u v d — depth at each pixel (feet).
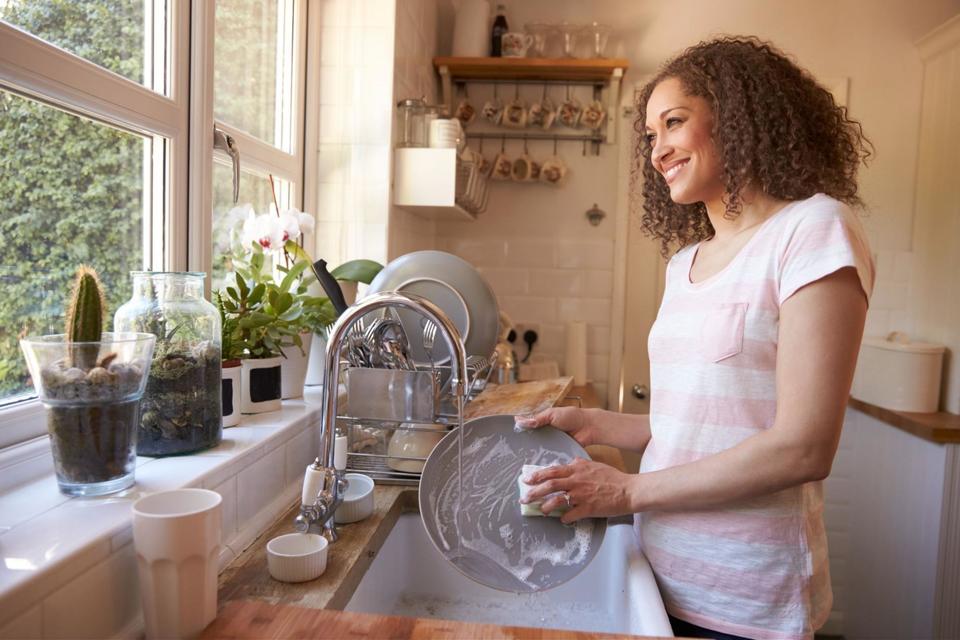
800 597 3.00
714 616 3.09
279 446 3.81
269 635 2.36
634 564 3.32
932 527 7.55
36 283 3.13
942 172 8.44
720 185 3.40
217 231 4.98
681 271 3.58
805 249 2.85
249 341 4.25
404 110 6.77
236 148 4.66
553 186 9.20
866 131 8.89
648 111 3.53
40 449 2.96
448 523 3.32
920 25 8.73
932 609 7.52
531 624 3.71
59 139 3.22
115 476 2.70
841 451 9.21
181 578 2.28
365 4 6.43
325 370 3.10
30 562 2.09
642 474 3.12
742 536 3.03
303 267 4.77
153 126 3.81
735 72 3.21
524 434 3.79
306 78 6.40
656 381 3.48
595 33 8.54
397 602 3.86
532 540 3.28
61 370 2.57
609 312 9.23
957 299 8.17
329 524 3.23
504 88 9.14
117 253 3.70
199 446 3.30
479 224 9.30
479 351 4.42
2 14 2.83
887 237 9.02
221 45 5.00
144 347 2.75
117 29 3.64
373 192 6.54
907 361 8.25
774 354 3.01
